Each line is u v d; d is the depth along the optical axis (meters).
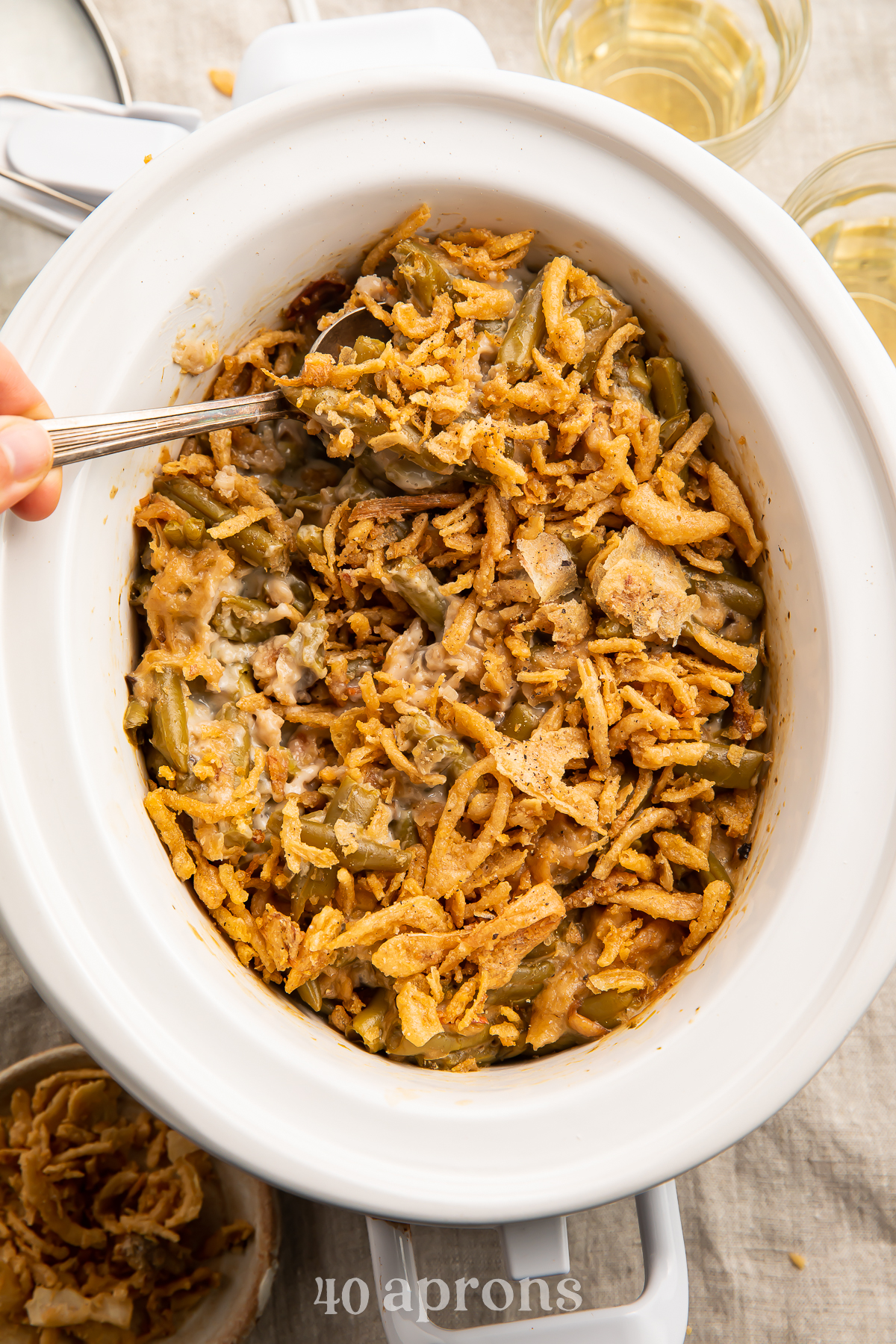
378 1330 0.65
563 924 0.53
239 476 0.53
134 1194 0.64
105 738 0.50
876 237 0.65
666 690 0.52
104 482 0.50
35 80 0.65
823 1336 0.64
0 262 0.65
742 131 0.61
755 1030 0.49
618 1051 0.50
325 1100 0.49
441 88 0.50
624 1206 0.65
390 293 0.53
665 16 0.66
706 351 0.51
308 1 0.66
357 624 0.53
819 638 0.50
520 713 0.53
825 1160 0.65
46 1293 0.61
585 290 0.52
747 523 0.52
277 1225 0.63
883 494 0.50
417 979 0.52
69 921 0.48
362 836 0.52
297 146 0.50
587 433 0.52
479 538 0.53
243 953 0.52
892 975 0.66
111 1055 0.48
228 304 0.52
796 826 0.50
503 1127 0.49
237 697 0.53
